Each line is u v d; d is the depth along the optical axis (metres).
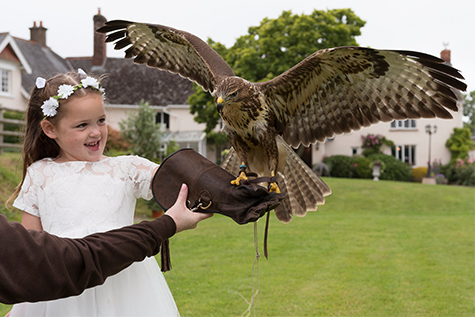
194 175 1.97
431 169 25.78
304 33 17.02
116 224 2.21
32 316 1.97
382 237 8.98
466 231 9.73
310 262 6.97
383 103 2.63
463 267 6.73
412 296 5.46
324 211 13.64
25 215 2.22
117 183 2.27
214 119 20.09
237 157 2.94
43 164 2.27
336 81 2.69
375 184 18.31
